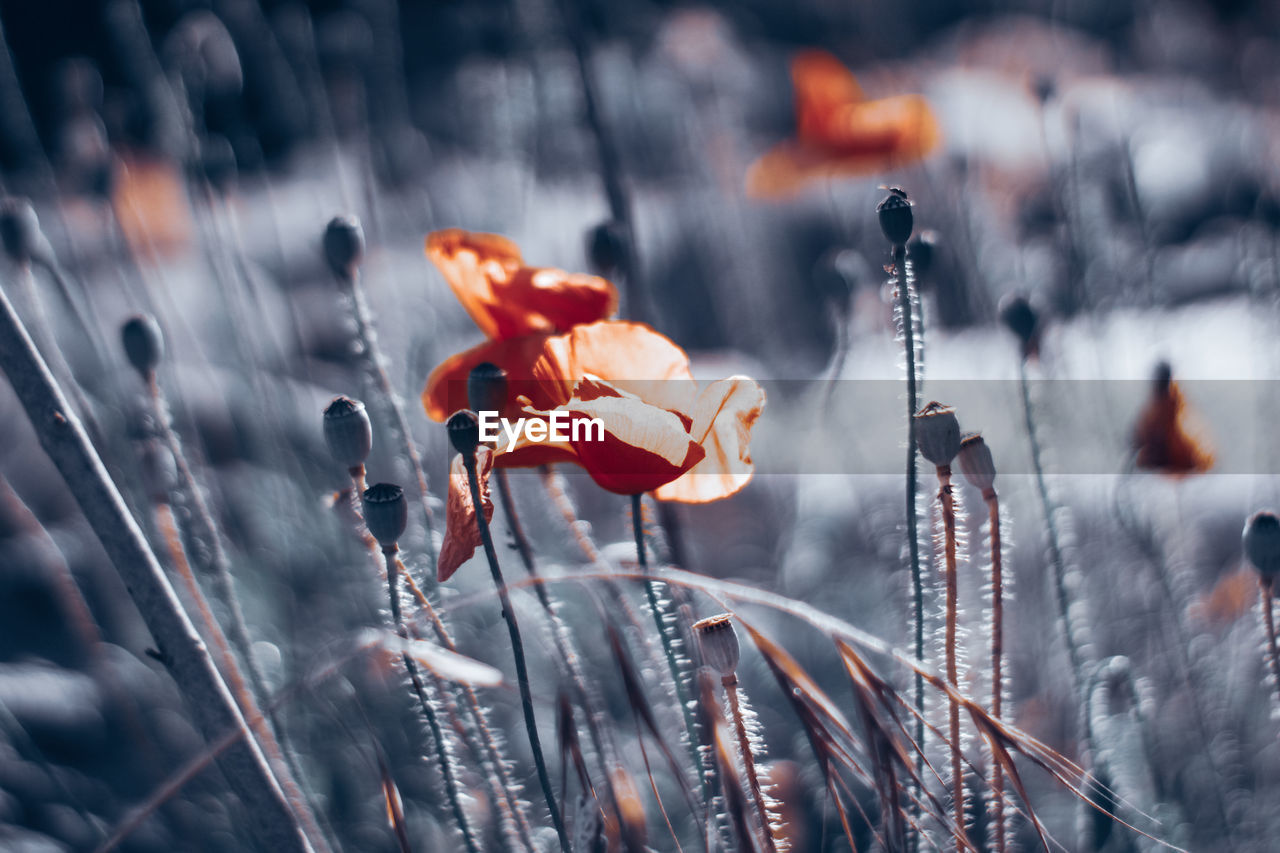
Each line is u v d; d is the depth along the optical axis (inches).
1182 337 52.1
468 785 30.6
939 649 23.8
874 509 43.8
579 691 22.7
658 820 30.0
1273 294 40.2
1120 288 46.9
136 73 49.6
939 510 23.3
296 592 37.4
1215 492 42.1
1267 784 31.5
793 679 21.3
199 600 25.7
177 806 32.2
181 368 47.8
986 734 21.4
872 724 21.4
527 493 39.1
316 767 31.0
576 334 24.0
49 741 36.3
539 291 24.6
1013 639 37.6
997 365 44.7
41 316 29.9
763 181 53.6
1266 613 24.1
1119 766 29.6
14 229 29.5
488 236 25.1
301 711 32.0
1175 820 29.2
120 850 31.1
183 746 35.4
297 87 57.9
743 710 21.9
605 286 24.9
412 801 31.1
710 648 21.8
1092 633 34.1
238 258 43.4
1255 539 23.9
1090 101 61.0
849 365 46.9
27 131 49.0
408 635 22.5
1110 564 36.4
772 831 22.0
